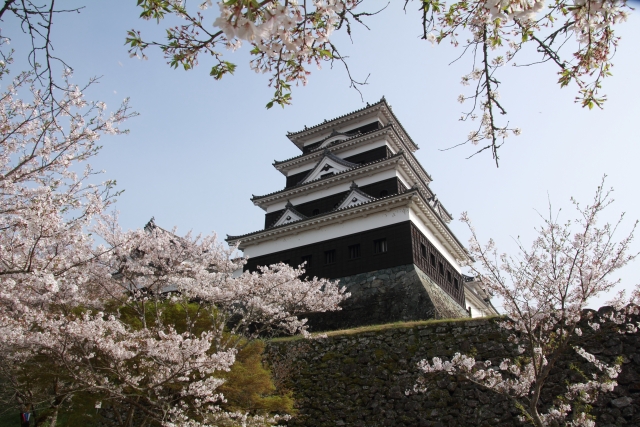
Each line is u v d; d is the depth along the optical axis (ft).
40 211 22.99
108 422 46.32
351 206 82.64
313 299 48.67
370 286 75.56
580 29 12.44
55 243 27.02
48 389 37.96
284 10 8.24
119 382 33.78
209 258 45.09
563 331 28.63
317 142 118.11
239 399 36.11
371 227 81.46
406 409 41.63
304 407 46.32
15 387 35.06
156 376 30.71
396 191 89.51
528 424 35.63
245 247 95.71
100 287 38.93
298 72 13.38
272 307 45.75
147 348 29.86
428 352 44.04
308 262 86.22
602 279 29.81
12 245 25.36
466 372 33.35
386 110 106.83
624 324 36.37
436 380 41.65
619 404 33.99
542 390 36.73
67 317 30.27
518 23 13.48
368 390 44.52
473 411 38.63
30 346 28.17
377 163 91.45
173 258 41.37
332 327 73.61
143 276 39.99
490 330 42.29
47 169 25.88
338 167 100.53
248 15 7.97
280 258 89.66
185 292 40.52
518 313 29.55
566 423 28.73
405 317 68.03
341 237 84.07
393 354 45.73
